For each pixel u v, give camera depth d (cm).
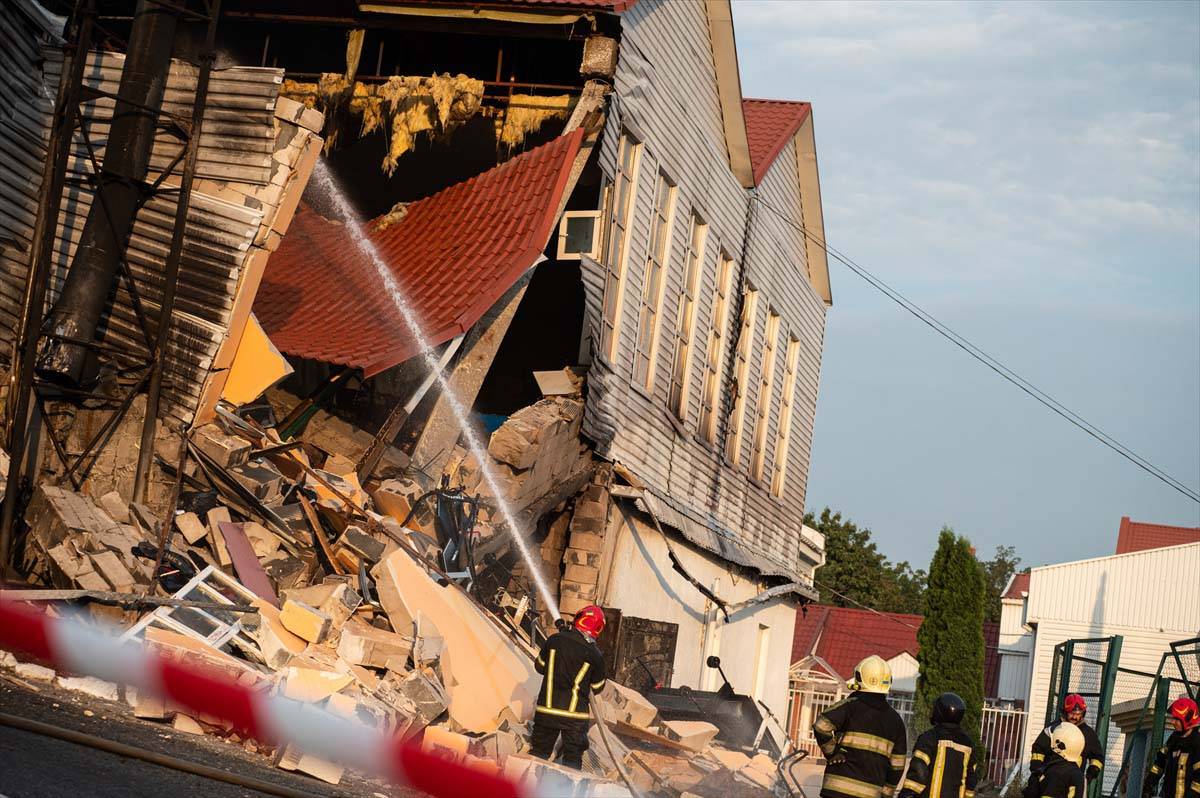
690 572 2145
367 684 978
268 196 1301
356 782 906
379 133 1797
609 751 1016
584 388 1681
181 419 1274
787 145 2505
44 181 1262
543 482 1600
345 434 1491
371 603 1143
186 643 946
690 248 2089
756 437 2531
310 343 1420
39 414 1270
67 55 1373
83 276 1278
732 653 2397
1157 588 3622
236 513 1252
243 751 888
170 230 1317
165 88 1346
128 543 1109
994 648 5053
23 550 1162
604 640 1675
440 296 1521
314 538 1225
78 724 789
